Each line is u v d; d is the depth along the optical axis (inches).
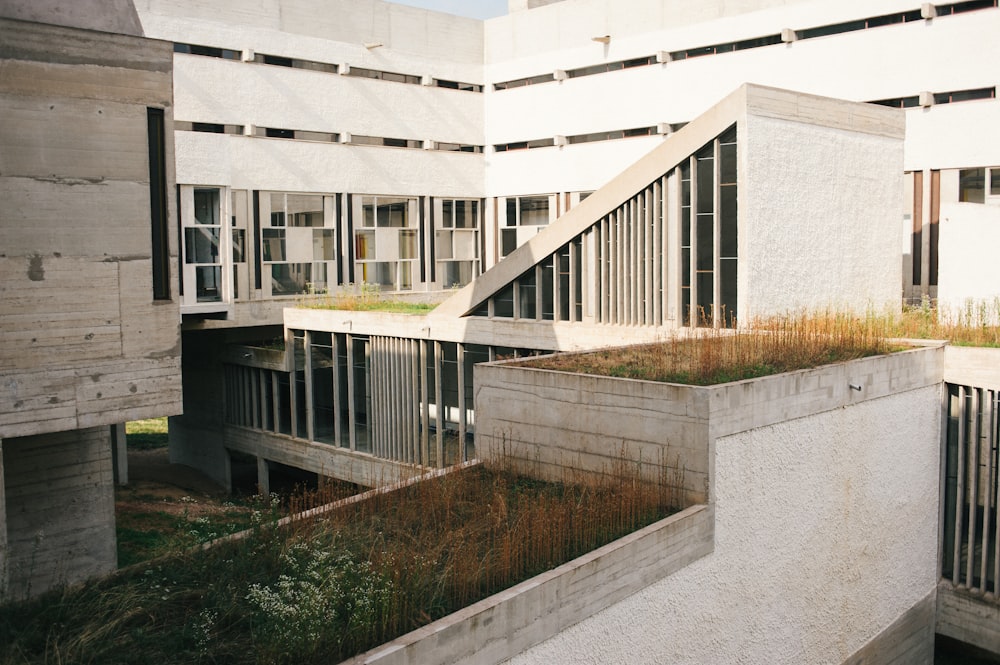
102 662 319.6
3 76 402.3
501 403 553.0
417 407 907.4
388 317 929.5
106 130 431.8
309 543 407.2
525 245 811.4
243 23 1141.7
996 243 773.9
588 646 386.6
